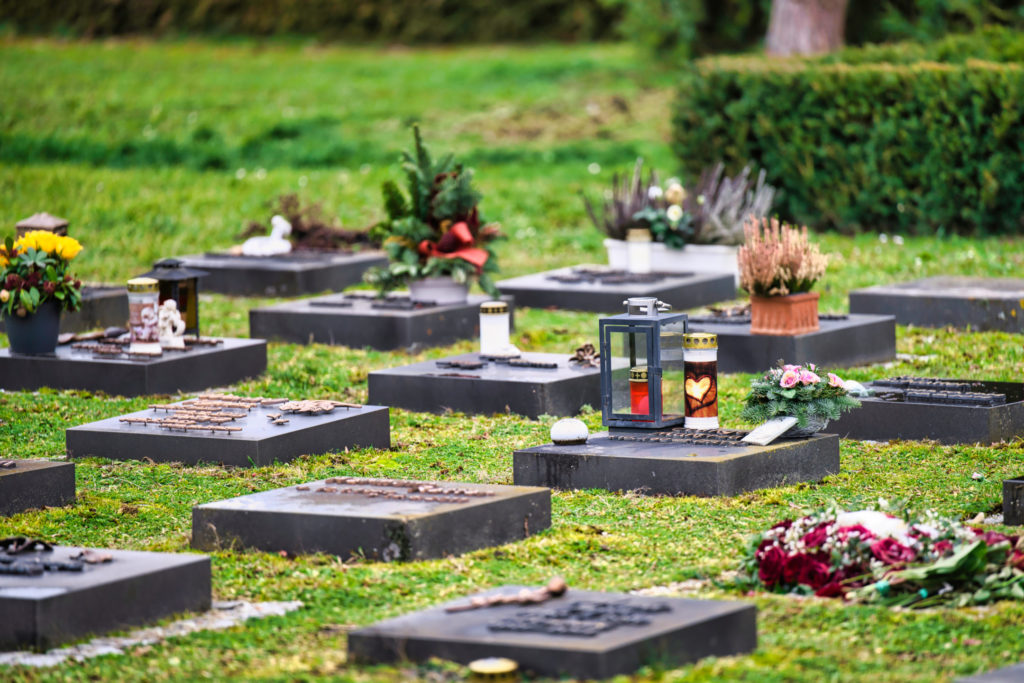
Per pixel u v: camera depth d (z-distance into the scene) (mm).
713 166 22656
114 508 8711
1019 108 20172
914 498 8680
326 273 17688
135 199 22312
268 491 8172
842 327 13344
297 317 14711
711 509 8383
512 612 6035
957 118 20609
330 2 38281
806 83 21766
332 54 36281
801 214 22172
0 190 22188
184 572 6703
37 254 12711
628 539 7836
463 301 15367
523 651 5531
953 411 10273
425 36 38500
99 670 5895
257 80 31609
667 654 5617
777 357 12930
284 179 24062
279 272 17422
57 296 12680
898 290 15688
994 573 6742
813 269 13047
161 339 12750
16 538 6922
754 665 5703
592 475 8984
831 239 21047
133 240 20266
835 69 21609
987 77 20344
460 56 36000
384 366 13477
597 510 8484
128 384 12258
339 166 25531
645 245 17438
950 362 13266
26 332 12664
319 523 7535
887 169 21078
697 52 32469
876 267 18688
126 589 6465
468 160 25812
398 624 5945
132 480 9453
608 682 5402
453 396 11711
